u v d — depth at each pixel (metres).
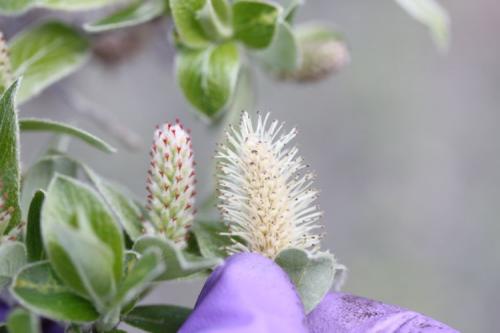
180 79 0.31
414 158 0.77
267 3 0.31
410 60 0.76
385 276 0.75
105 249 0.24
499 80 0.81
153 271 0.24
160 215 0.28
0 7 0.32
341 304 0.27
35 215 0.26
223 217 0.28
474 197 0.78
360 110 0.75
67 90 0.41
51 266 0.25
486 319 0.77
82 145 0.60
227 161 0.29
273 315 0.25
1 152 0.27
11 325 0.23
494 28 0.83
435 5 0.36
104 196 0.28
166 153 0.28
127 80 0.62
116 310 0.26
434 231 0.76
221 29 0.31
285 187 0.28
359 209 0.75
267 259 0.25
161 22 0.39
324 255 0.26
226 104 0.31
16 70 0.33
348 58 0.37
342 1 0.73
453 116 0.79
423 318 0.26
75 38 0.34
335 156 0.75
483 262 0.77
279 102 0.72
